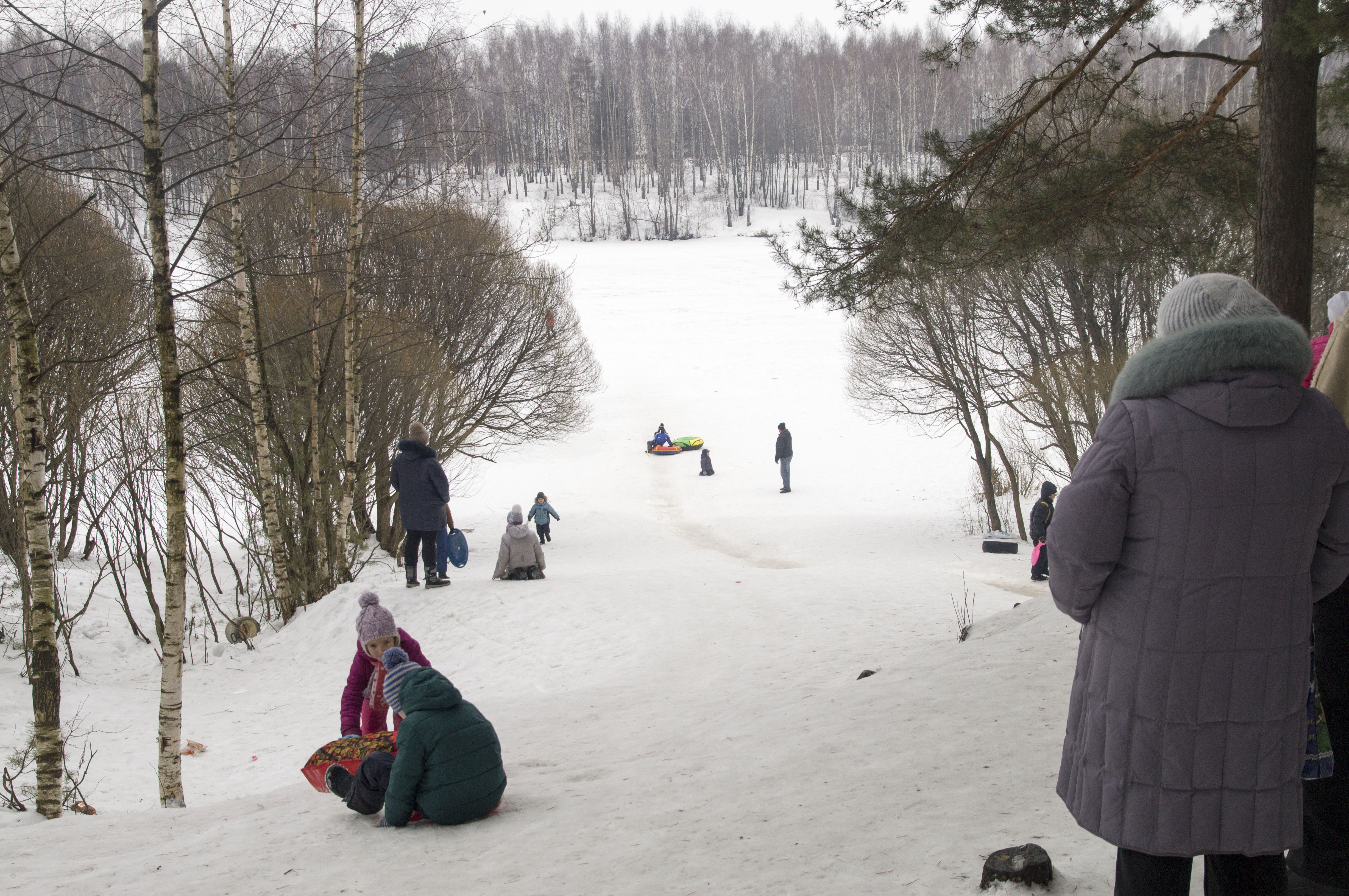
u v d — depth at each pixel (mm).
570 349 25344
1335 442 2230
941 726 5691
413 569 14180
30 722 9906
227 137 7891
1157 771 2230
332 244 17734
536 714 8734
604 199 106188
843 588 14398
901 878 3268
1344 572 2367
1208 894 2494
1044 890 2945
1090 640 2441
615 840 4102
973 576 18375
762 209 106250
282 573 14539
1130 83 8445
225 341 15766
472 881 3705
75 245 14500
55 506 16766
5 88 6492
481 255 19031
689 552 22484
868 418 40469
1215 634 2197
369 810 4891
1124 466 2264
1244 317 2283
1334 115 7387
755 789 4809
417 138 13117
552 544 24031
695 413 43250
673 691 9422
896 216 8547
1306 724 2357
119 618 14875
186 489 7430
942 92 74562
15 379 11555
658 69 108500
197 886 3873
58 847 4879
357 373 15562
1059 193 8227
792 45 118438
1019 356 22078
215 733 9789
